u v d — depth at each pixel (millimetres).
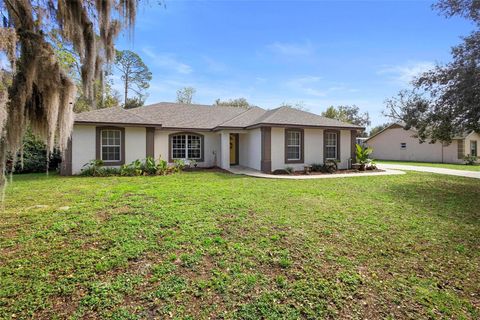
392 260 3439
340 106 46750
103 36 5609
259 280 2885
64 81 4691
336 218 5117
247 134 15219
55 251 3496
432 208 6000
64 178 10531
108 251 3504
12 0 4020
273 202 6344
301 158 13812
